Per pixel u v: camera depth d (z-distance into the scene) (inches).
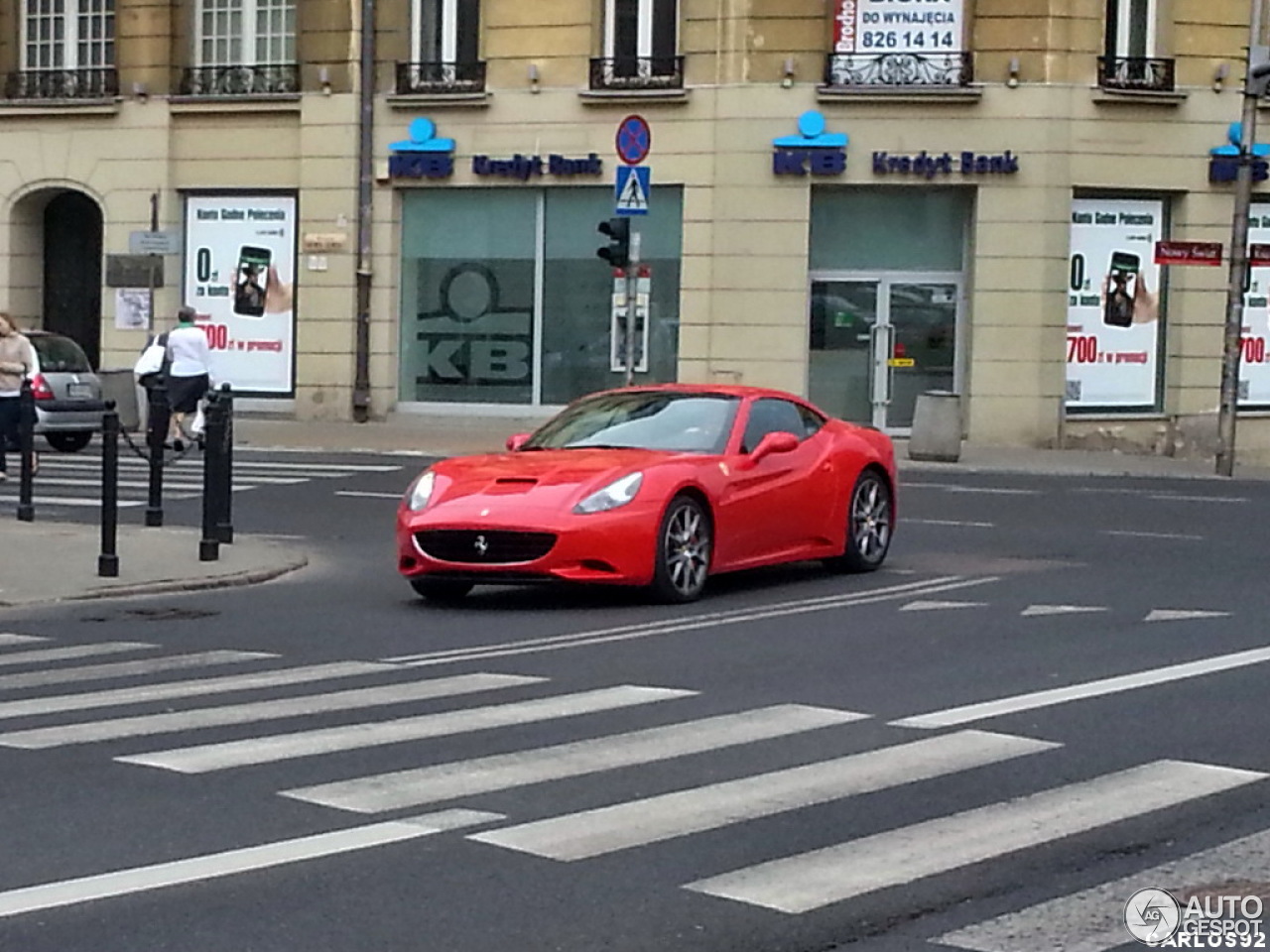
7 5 1364.4
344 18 1279.5
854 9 1184.2
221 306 1328.7
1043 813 289.6
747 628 487.8
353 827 277.6
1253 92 1035.3
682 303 1219.9
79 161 1349.7
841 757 328.5
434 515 517.0
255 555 634.2
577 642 464.8
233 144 1317.7
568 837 273.0
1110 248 1203.2
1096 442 1204.5
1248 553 665.0
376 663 432.1
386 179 1278.3
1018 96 1171.9
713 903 241.9
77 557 619.5
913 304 1210.6
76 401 1050.1
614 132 1230.3
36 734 345.4
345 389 1296.8
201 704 378.0
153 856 261.7
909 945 226.2
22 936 226.2
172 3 1322.6
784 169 1191.6
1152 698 386.0
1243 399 1231.5
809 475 579.5
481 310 1280.8
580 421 577.6
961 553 665.0
